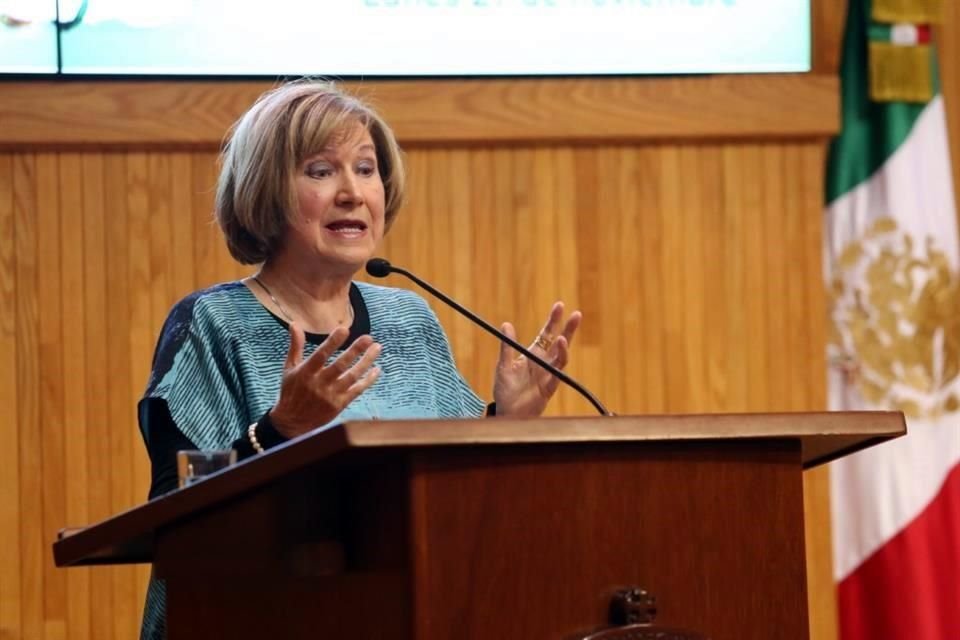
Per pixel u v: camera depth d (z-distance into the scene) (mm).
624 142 8695
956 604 8695
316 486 3037
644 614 2891
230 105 8242
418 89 8430
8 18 8133
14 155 8219
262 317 4395
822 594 8695
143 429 4145
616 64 8625
